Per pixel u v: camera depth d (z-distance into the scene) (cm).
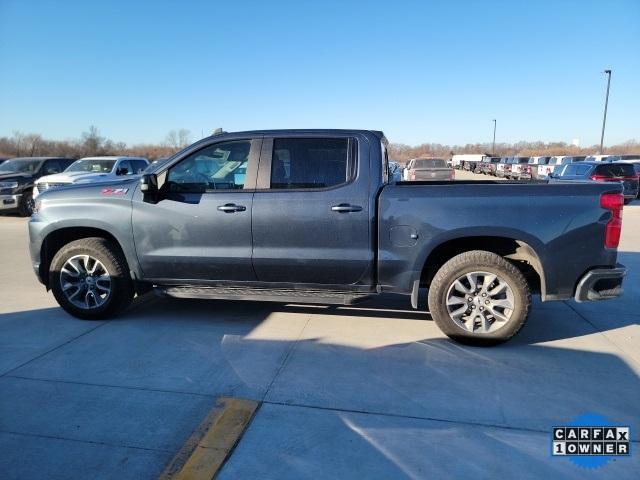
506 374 377
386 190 435
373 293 453
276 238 448
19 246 985
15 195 1442
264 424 304
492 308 425
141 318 507
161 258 473
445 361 401
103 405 327
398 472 259
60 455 274
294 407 325
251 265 457
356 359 404
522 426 304
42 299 581
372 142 446
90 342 439
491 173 4422
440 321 432
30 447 281
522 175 3488
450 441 287
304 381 363
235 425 302
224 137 467
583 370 385
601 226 407
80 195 491
